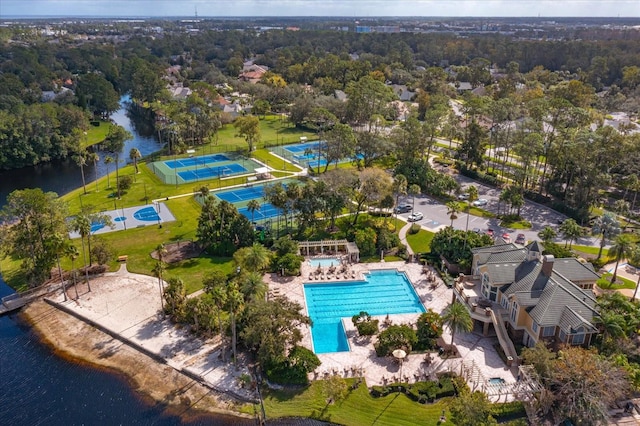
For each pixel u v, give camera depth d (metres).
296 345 62.28
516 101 178.75
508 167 140.38
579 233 87.44
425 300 76.19
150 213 109.06
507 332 66.81
